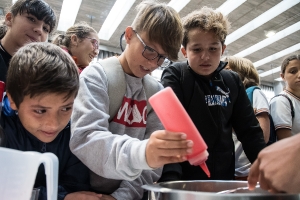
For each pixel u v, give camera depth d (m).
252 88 1.30
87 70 0.70
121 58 0.77
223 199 0.35
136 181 0.66
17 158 0.33
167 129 0.45
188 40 0.97
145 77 0.80
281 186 0.39
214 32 0.94
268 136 1.18
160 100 0.45
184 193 0.37
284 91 1.47
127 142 0.53
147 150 0.47
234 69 1.43
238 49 5.06
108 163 0.53
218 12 1.01
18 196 0.33
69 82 0.52
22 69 0.52
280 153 0.40
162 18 0.70
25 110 0.53
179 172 0.76
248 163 1.21
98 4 3.54
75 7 3.57
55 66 0.52
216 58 0.96
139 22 0.72
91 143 0.55
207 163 0.90
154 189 0.41
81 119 0.60
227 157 0.94
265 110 1.19
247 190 0.52
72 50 1.65
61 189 0.61
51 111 0.52
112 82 0.70
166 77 0.97
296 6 3.61
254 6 3.67
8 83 0.55
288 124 1.30
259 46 4.79
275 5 3.67
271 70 6.31
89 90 0.65
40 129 0.54
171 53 0.72
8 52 1.17
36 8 1.19
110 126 0.69
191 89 0.95
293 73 1.45
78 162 0.68
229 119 1.00
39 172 0.54
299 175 0.38
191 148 0.43
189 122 0.44
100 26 4.18
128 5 3.37
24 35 1.18
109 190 0.68
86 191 0.62
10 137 0.60
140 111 0.74
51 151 0.65
